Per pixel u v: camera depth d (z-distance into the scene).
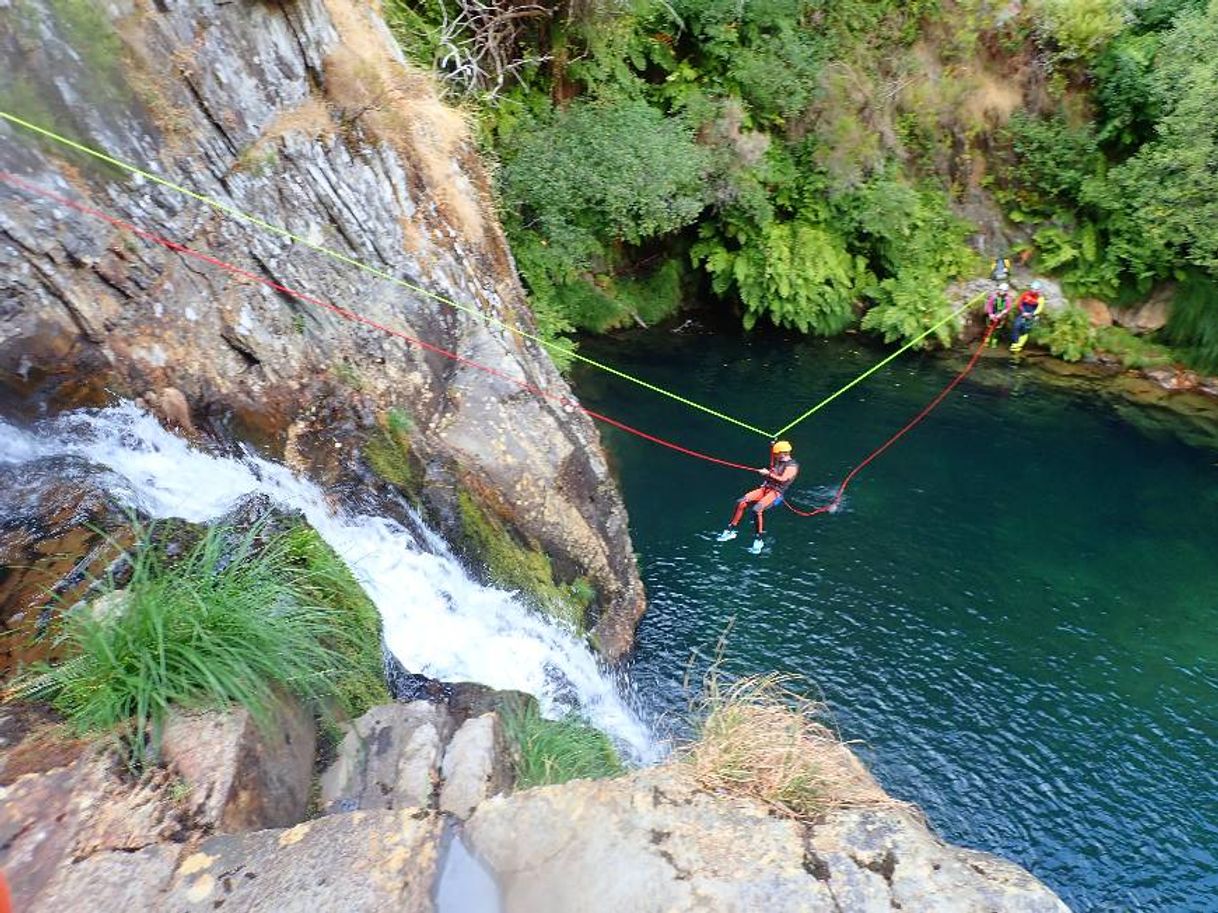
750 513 10.75
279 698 3.99
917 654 8.62
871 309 15.28
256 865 2.97
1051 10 14.59
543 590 7.55
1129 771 7.42
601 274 14.91
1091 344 14.82
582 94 12.57
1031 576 9.80
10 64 5.09
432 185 7.39
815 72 14.14
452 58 10.23
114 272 5.56
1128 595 9.53
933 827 6.90
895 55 15.12
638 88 13.01
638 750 7.08
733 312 15.80
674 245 15.45
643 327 15.27
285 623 4.07
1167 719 7.94
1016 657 8.62
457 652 6.38
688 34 13.73
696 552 9.99
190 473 5.66
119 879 2.90
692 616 9.01
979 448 12.47
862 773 3.89
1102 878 6.58
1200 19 12.92
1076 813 7.06
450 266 7.46
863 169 14.80
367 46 7.04
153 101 5.71
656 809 3.26
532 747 5.26
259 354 6.28
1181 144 12.85
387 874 2.95
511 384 7.58
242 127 6.18
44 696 3.68
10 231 5.11
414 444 7.00
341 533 6.23
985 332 15.35
